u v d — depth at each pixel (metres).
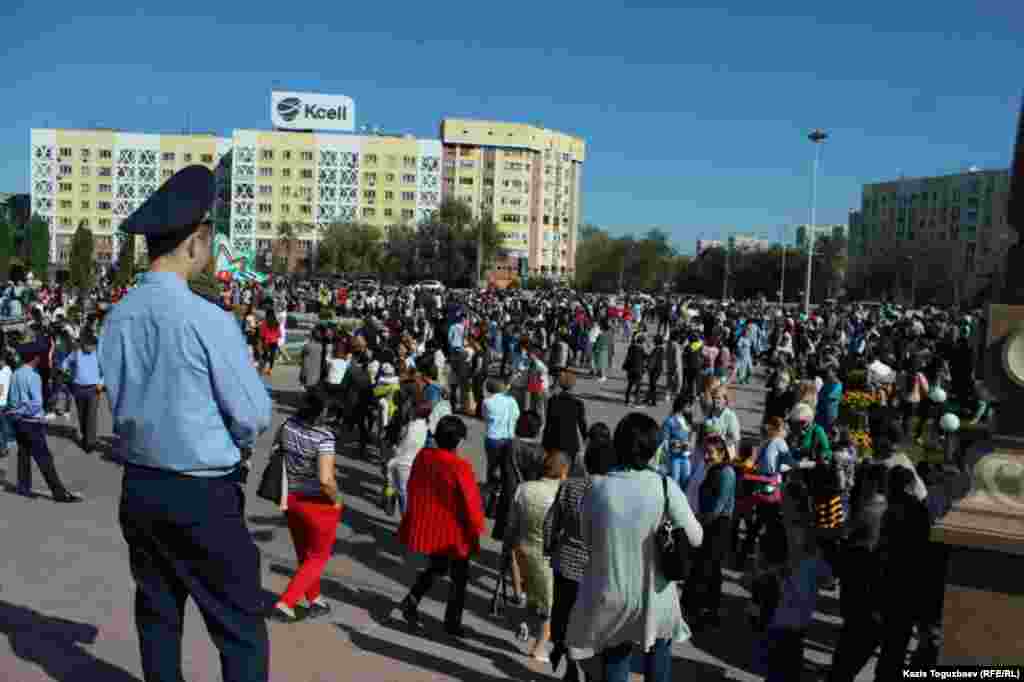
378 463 14.04
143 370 2.87
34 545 7.67
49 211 148.25
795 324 33.28
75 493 10.46
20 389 9.78
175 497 2.87
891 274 114.88
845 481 9.27
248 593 3.01
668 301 48.69
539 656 6.19
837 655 5.70
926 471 8.50
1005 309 3.56
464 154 148.88
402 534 6.54
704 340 27.39
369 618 6.73
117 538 8.32
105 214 148.38
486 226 111.31
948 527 3.45
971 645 3.42
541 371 16.66
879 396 14.05
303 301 56.53
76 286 58.03
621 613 4.18
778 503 8.73
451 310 27.77
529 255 154.75
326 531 6.25
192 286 3.19
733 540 9.77
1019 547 3.30
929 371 20.62
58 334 17.03
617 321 45.25
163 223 2.91
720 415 10.39
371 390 14.45
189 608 5.95
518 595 7.57
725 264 127.19
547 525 5.59
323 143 144.50
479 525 6.49
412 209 146.75
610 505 4.23
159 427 2.84
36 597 5.90
